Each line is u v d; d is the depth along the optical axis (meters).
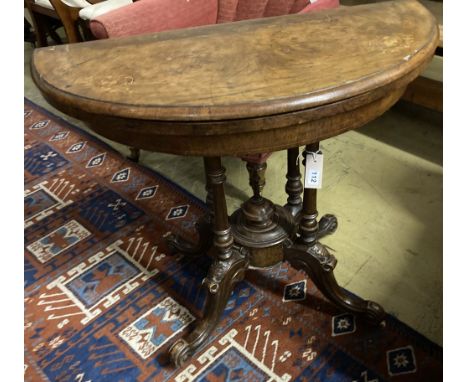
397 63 0.64
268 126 0.57
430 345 1.01
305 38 0.75
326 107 0.58
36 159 1.83
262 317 1.11
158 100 0.59
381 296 1.14
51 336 1.11
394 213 1.40
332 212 1.42
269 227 1.03
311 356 1.01
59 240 1.41
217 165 0.84
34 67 0.75
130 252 1.35
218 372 1.00
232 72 0.66
